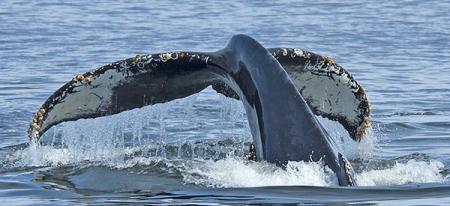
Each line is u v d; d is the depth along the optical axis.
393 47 103.25
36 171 43.03
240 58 41.31
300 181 37.69
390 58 95.12
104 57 93.62
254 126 40.38
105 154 44.97
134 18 129.88
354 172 40.44
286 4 151.50
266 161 39.19
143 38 108.56
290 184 37.75
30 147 45.31
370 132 44.44
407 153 49.78
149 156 45.62
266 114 39.34
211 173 40.69
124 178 40.62
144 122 43.66
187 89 43.12
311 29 119.38
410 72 86.19
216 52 42.41
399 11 141.88
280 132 38.75
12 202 37.44
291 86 39.38
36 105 67.38
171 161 43.28
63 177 41.66
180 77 42.59
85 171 42.31
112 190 38.69
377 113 65.19
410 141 53.84
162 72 42.34
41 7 141.88
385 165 43.62
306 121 38.56
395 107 68.00
